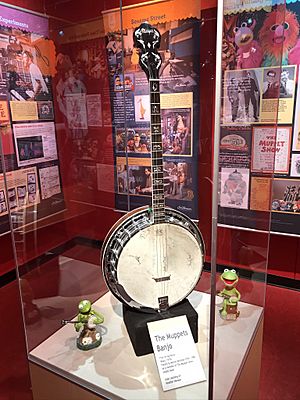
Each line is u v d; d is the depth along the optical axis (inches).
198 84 73.5
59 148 86.1
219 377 43.8
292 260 92.0
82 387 46.8
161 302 51.3
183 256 50.8
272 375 64.6
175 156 78.6
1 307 87.0
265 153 55.4
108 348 52.5
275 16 54.8
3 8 70.3
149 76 44.8
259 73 50.8
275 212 87.4
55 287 67.4
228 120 40.9
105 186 97.1
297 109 78.2
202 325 54.2
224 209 42.8
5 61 72.1
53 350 53.1
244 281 56.9
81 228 94.9
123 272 48.6
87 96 88.8
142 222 48.5
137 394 44.3
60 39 82.1
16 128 75.2
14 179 73.8
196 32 71.7
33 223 73.2
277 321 80.3
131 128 88.9
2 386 63.3
